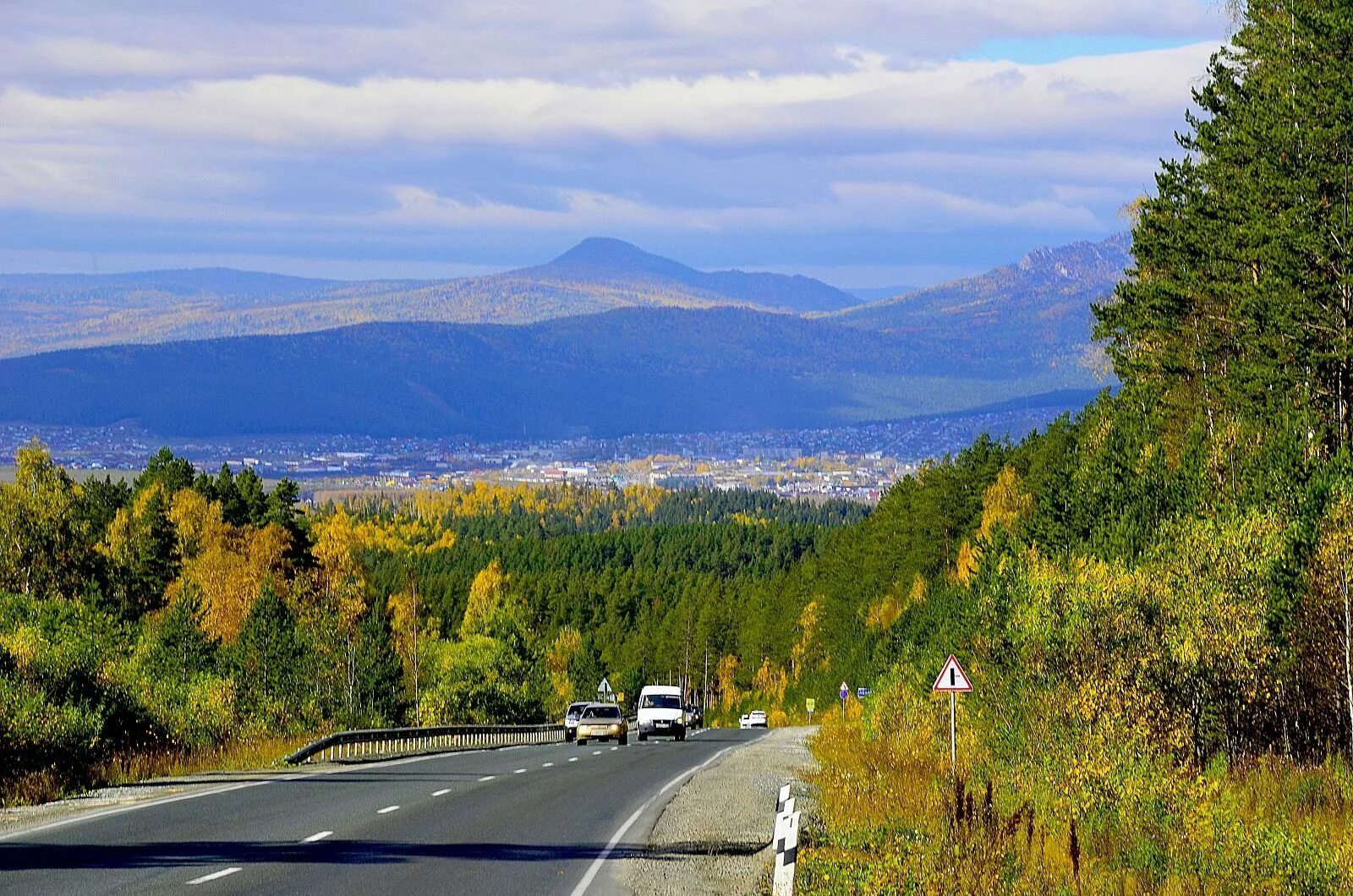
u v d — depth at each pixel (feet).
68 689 227.20
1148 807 146.82
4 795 167.63
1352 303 312.71
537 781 215.10
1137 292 385.50
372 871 113.60
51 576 566.36
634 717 632.38
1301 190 322.14
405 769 241.96
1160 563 204.64
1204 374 372.38
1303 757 192.54
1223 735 189.57
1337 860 119.14
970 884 107.45
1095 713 177.06
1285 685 197.06
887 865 112.16
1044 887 109.81
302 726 353.92
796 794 199.41
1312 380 318.86
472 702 586.04
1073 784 155.63
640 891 108.58
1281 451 274.16
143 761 216.74
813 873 117.91
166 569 633.20
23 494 576.61
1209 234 355.36
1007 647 200.13
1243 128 335.06
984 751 204.64
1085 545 295.69
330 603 588.09
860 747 291.99
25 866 112.27
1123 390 417.08
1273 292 318.45
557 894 105.19
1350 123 314.55
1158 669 188.96
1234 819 140.67
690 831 150.20
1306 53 328.08
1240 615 191.62
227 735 285.02
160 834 134.00
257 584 599.98
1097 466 376.07
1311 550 202.90
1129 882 114.93
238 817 151.74
